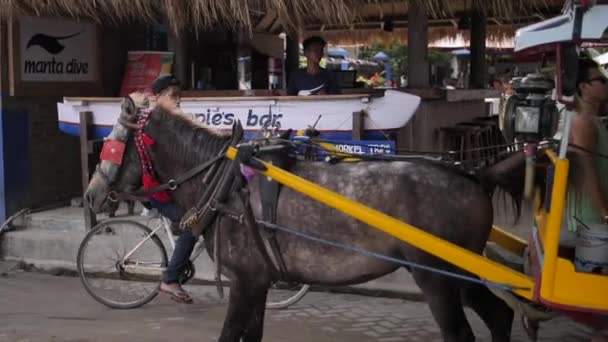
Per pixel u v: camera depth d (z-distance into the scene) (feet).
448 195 14.57
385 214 14.51
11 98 30.40
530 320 14.96
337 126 25.05
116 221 23.47
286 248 15.12
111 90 34.17
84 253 24.03
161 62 32.24
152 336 20.42
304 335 20.43
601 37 12.08
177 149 16.52
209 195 15.76
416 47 27.81
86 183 28.17
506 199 17.43
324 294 24.36
